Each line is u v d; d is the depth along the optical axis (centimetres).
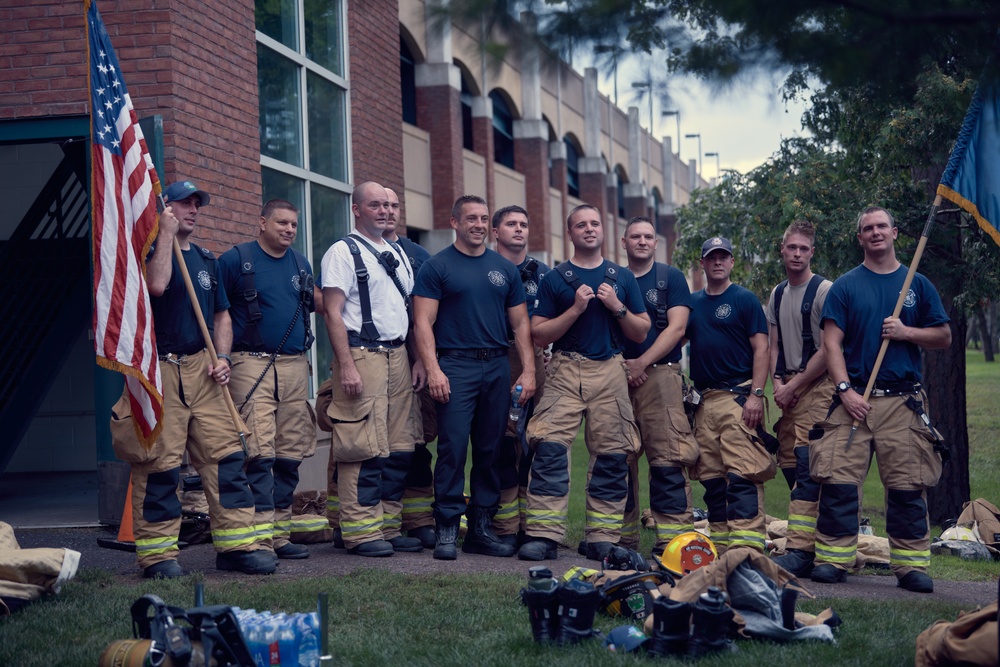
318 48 1145
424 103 1986
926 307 659
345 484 711
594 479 708
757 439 706
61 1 853
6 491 1136
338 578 617
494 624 516
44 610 544
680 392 732
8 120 859
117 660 387
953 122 970
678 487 724
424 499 781
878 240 662
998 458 1677
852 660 457
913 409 651
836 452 664
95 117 623
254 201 965
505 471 763
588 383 704
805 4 319
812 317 710
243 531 643
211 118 898
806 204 1220
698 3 329
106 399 845
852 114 1062
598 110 3234
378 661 454
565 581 484
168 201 646
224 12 927
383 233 737
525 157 2648
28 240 1247
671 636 462
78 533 833
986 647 398
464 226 712
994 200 643
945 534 886
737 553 506
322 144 1147
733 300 726
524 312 732
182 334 636
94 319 603
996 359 5050
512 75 2553
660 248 4247
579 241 709
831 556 670
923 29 327
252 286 685
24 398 1105
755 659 453
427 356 702
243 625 423
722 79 322
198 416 642
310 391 1094
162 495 631
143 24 844
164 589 583
